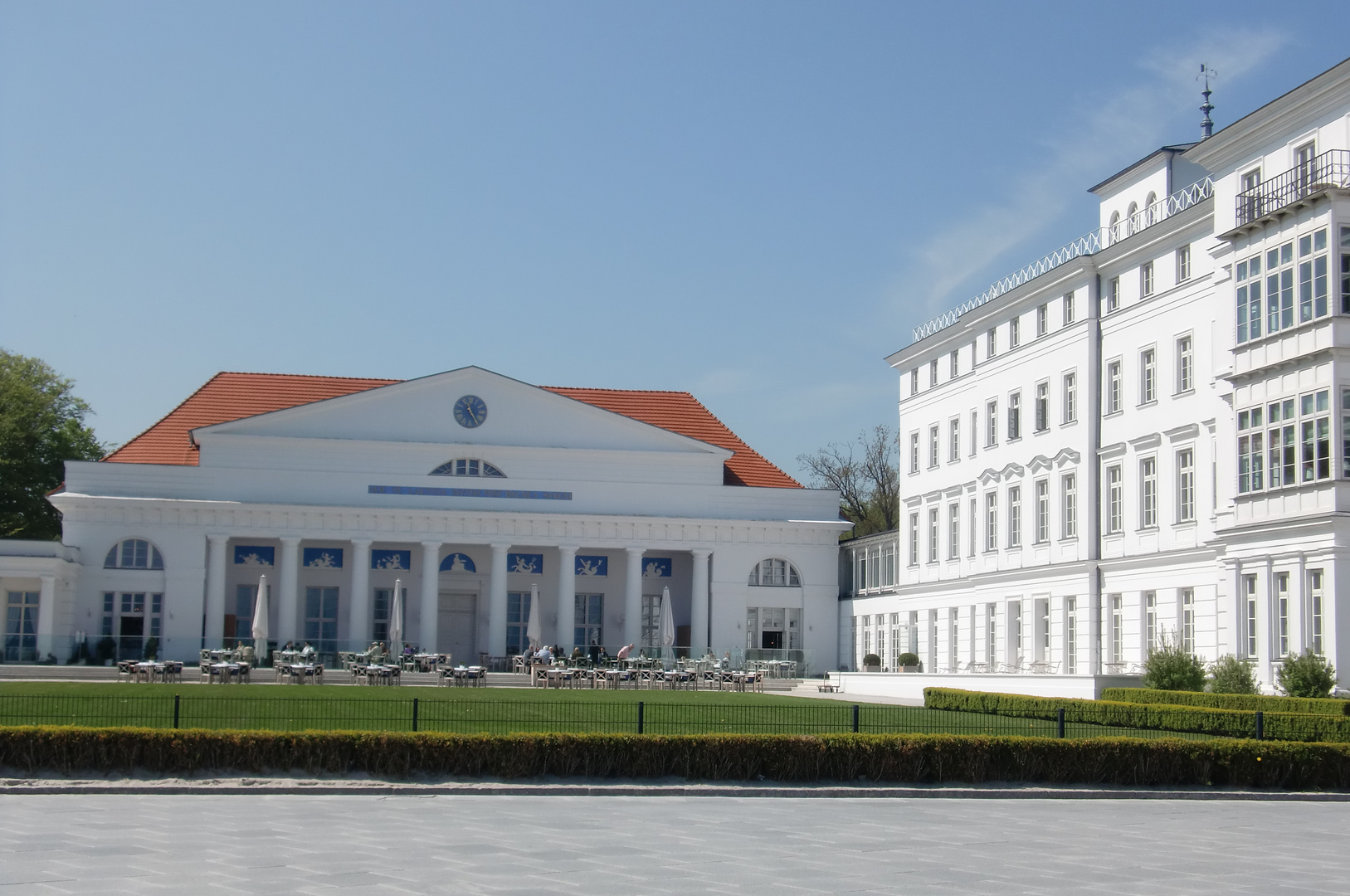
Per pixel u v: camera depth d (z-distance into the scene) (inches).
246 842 719.7
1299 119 1524.4
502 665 2733.8
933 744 1068.5
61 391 3378.4
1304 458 1454.2
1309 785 1095.6
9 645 2495.1
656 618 3031.5
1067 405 2103.8
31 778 971.3
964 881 642.8
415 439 2866.6
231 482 2783.0
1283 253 1501.0
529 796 978.1
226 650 2576.3
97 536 2723.9
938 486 2561.5
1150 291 1904.5
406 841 732.7
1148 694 1557.6
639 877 634.8
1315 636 1435.8
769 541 2989.7
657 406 3289.9
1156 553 1834.4
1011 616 2244.1
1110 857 729.0
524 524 2866.6
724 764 1045.8
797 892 606.2
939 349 2583.7
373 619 2883.9
